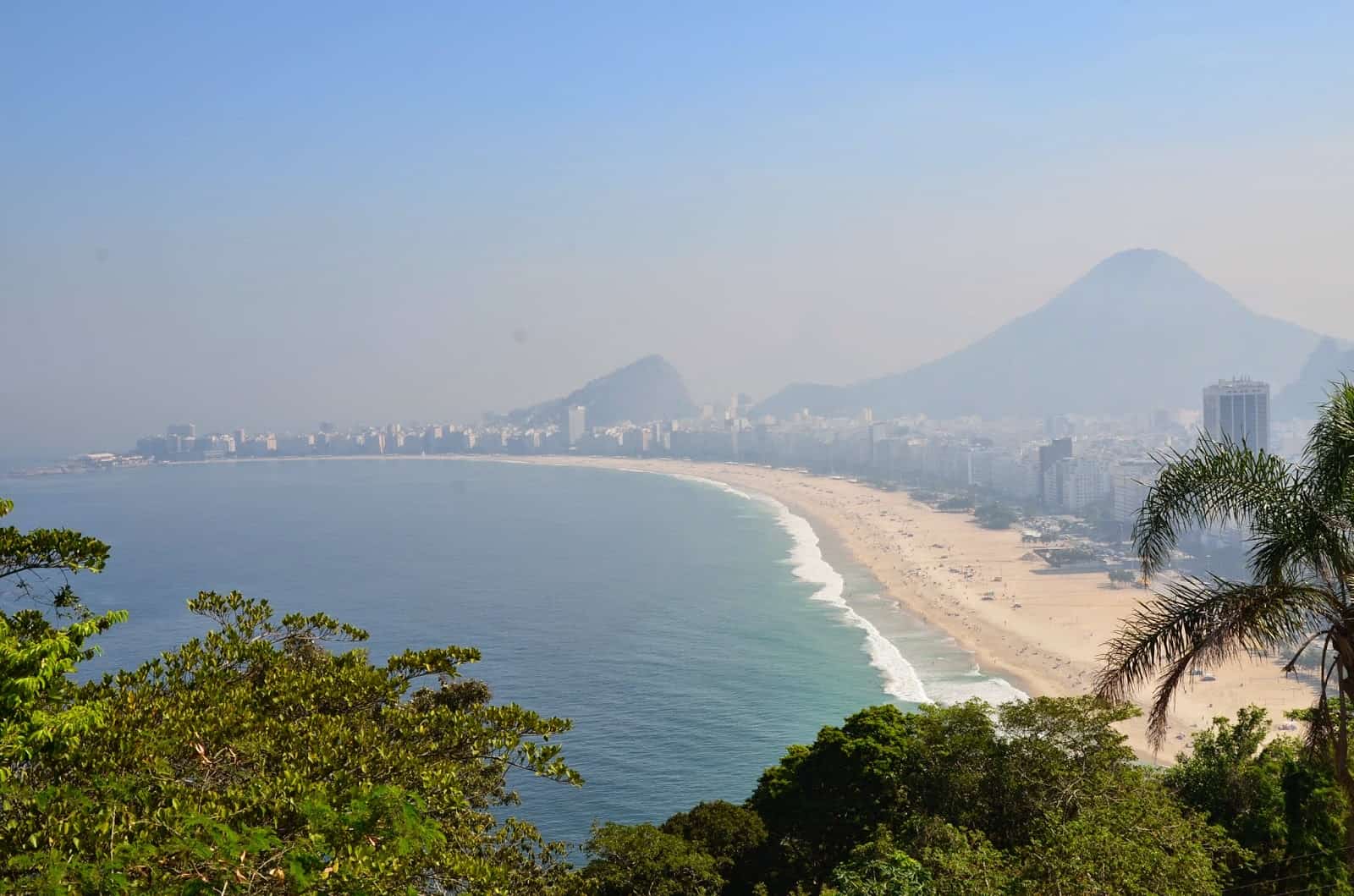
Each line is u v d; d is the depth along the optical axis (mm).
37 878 10234
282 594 151500
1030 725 31406
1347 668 17578
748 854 37844
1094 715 31125
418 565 181375
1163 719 18000
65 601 15062
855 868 28328
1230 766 28906
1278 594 17078
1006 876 20984
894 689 96125
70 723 11867
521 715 16750
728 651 111750
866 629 123875
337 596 149750
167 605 141125
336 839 11852
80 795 11438
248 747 13570
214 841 11000
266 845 11156
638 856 33781
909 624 127562
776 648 113188
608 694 93938
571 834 63188
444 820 16047
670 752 77938
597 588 155750
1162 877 19266
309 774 13539
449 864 13992
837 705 90625
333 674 17000
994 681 99500
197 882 10711
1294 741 29859
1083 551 186875
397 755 14602
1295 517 17641
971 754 32281
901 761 36438
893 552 199250
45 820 11156
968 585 159500
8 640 12414
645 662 106500
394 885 12406
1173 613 17797
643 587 156375
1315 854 25125
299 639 18562
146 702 14109
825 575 168250
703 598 146500
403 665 17891
